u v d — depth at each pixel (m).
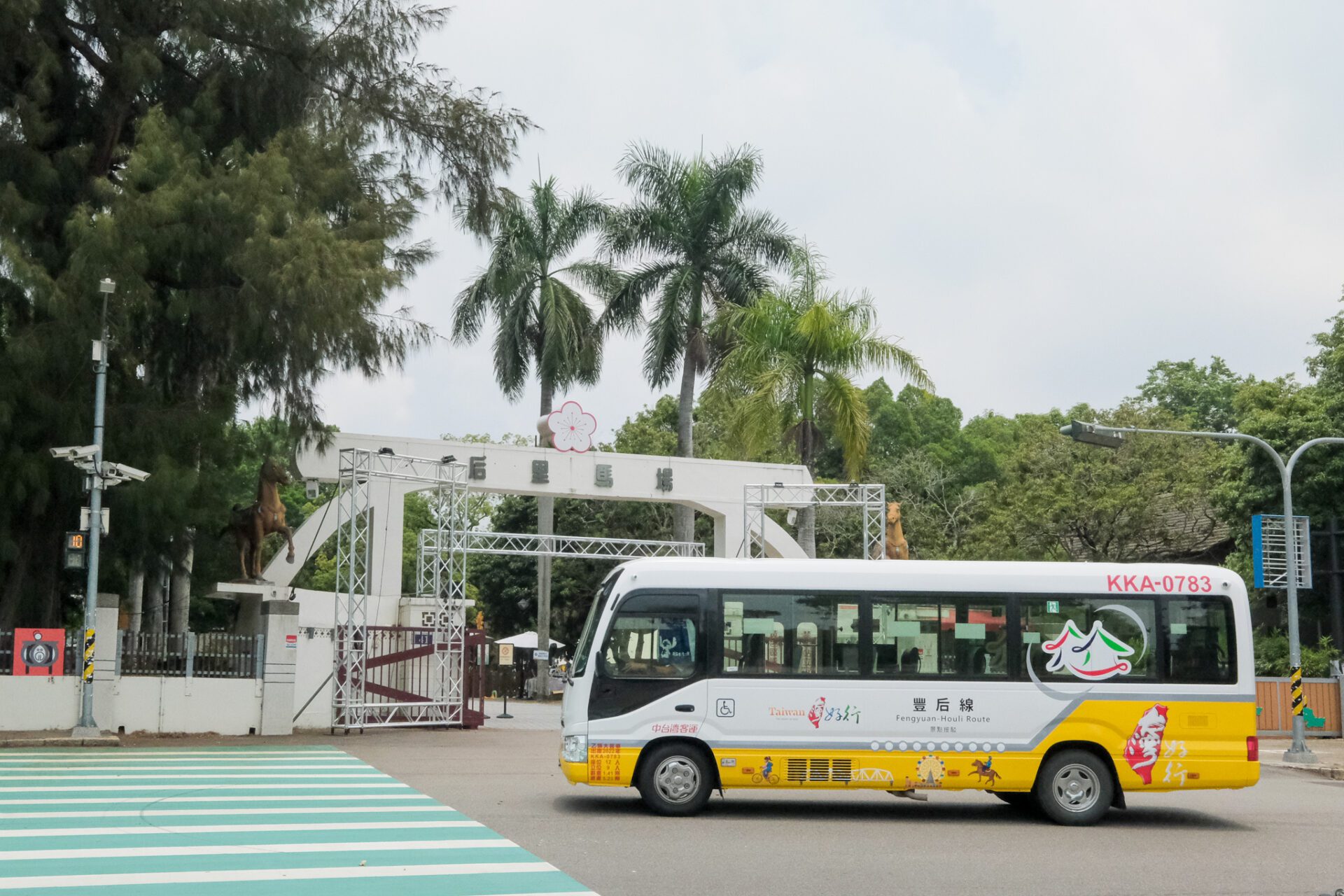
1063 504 41.72
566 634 60.81
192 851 10.72
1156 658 14.70
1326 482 32.78
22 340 22.33
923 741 14.41
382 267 24.23
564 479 32.38
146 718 24.52
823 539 56.94
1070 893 9.92
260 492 29.20
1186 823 14.73
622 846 11.70
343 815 13.20
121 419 23.92
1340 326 35.41
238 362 25.55
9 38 23.00
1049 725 14.48
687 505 34.12
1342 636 31.94
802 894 9.61
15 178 23.27
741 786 14.30
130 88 24.59
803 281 35.03
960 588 14.80
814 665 14.54
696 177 41.84
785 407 33.91
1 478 22.70
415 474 31.08
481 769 19.06
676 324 41.31
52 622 25.61
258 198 23.38
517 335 44.16
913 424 68.25
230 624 44.53
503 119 28.72
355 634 28.30
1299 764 23.38
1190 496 41.53
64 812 13.08
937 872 10.77
